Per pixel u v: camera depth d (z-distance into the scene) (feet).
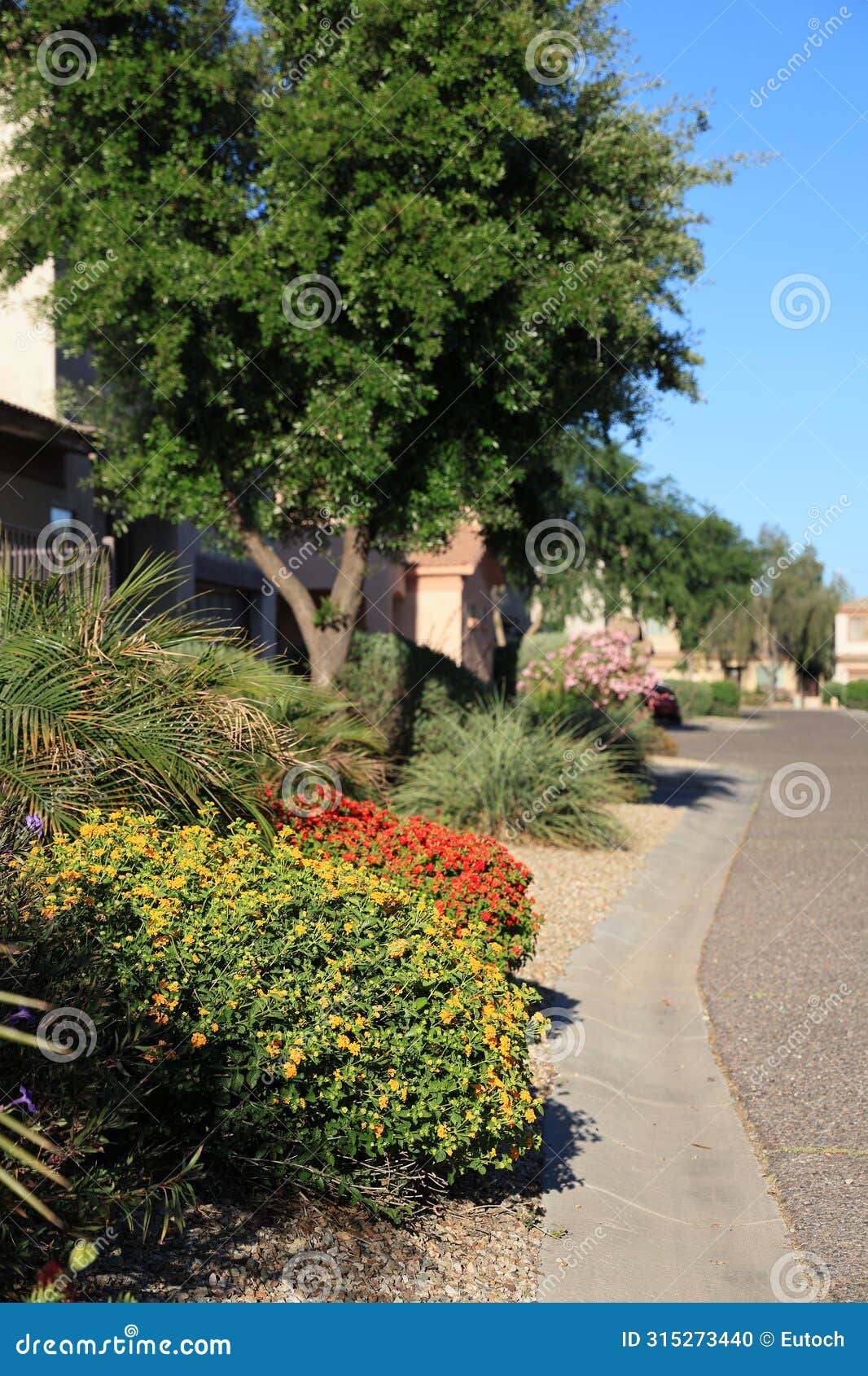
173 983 12.51
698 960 28.60
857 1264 13.32
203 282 32.71
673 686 165.99
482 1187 15.14
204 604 56.70
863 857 43.27
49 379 43.65
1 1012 10.54
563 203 35.86
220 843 18.10
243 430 36.86
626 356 41.91
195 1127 12.73
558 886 35.76
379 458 34.65
